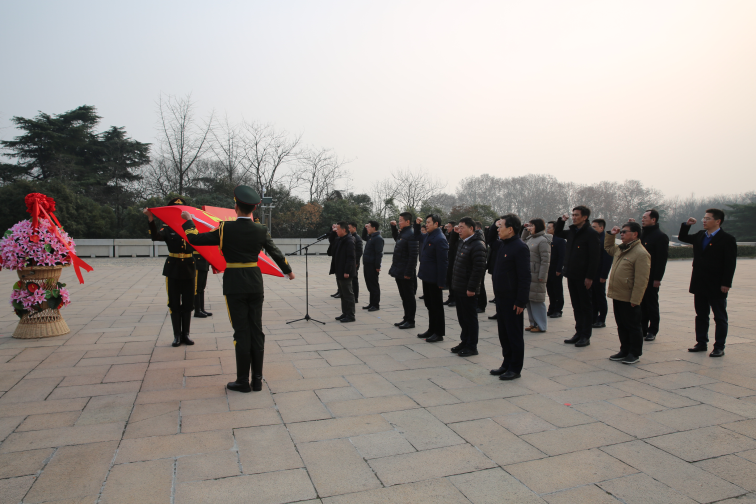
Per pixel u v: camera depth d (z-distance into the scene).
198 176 37.81
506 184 80.94
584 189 79.00
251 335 3.97
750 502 2.38
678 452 2.92
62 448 2.87
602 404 3.73
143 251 21.81
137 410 3.50
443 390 4.04
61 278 12.84
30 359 4.83
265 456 2.80
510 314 4.34
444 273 5.64
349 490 2.44
